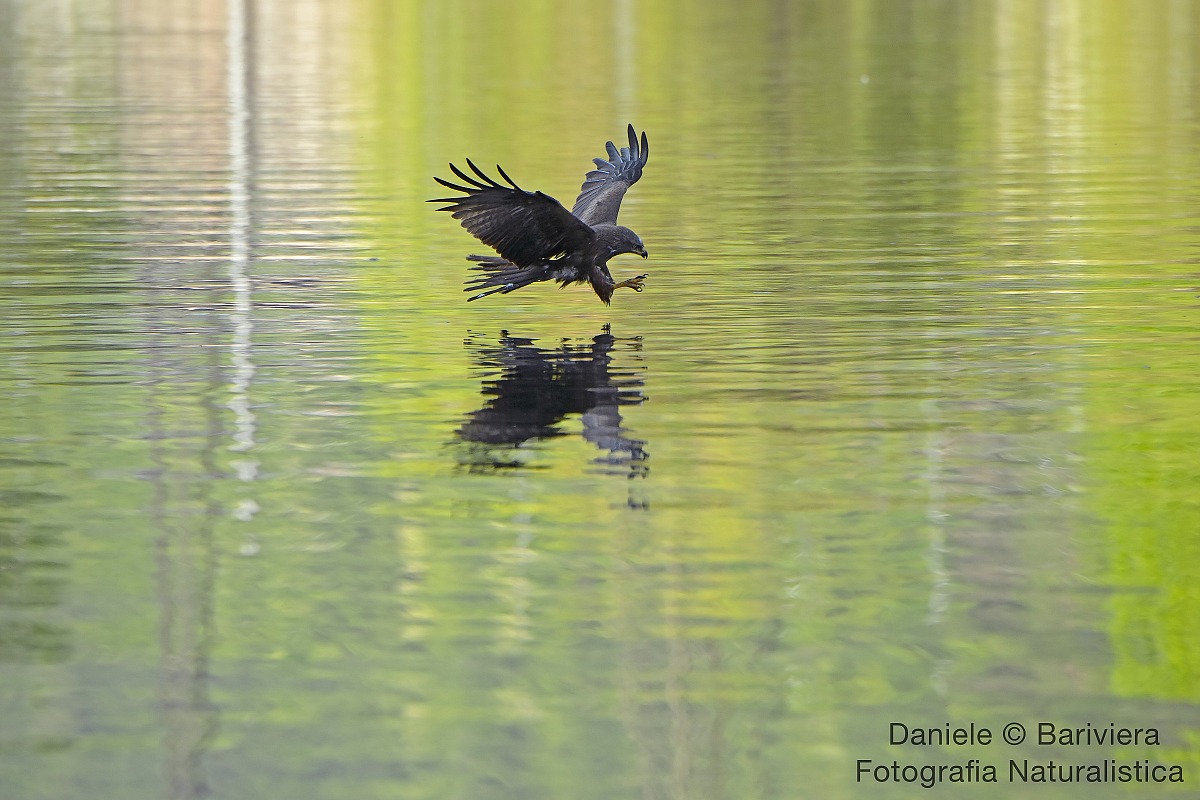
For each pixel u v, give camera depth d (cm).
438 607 1037
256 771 870
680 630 1005
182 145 3150
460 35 5469
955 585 1062
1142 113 3484
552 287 1927
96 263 2077
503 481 1248
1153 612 1023
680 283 1947
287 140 3209
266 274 2012
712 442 1333
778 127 3341
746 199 2531
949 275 1970
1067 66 4425
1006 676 952
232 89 4066
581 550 1116
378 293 1903
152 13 6338
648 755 884
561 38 5338
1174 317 1747
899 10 6325
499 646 988
